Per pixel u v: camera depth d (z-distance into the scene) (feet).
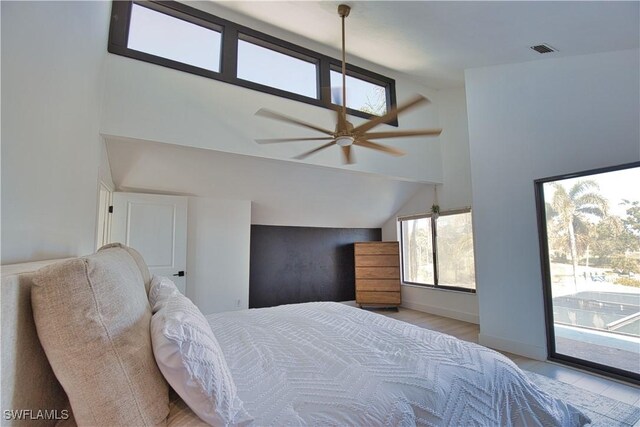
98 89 7.88
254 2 10.57
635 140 8.89
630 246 8.97
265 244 17.15
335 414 3.45
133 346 2.99
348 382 4.01
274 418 3.31
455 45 10.49
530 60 10.98
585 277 9.84
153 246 12.29
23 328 2.50
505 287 11.45
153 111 9.37
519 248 11.15
